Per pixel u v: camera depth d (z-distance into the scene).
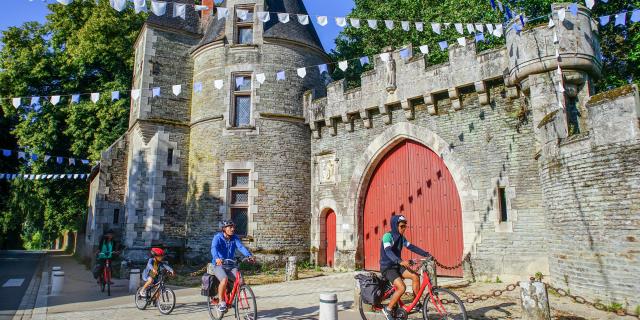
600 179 7.89
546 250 10.41
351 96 14.95
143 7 8.77
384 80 14.08
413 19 18.27
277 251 14.90
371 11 20.89
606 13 14.08
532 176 10.93
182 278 13.05
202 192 15.48
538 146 10.22
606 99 7.88
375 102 14.22
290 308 8.26
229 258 7.15
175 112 16.53
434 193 13.10
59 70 22.80
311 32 17.73
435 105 13.03
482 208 11.66
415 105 13.55
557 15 10.21
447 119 12.79
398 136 13.81
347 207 14.83
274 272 14.09
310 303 8.78
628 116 7.52
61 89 23.52
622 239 7.42
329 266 15.38
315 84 17.03
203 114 16.06
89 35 21.11
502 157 11.52
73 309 8.78
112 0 8.34
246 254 7.01
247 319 6.78
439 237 12.79
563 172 8.81
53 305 9.31
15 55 23.36
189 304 8.99
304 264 15.28
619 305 7.36
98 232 17.05
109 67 22.11
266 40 16.12
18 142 23.25
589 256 8.02
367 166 14.49
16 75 22.59
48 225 30.67
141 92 16.09
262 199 15.17
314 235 15.69
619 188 7.55
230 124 15.58
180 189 16.05
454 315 7.23
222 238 7.15
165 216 15.55
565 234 8.74
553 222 9.25
